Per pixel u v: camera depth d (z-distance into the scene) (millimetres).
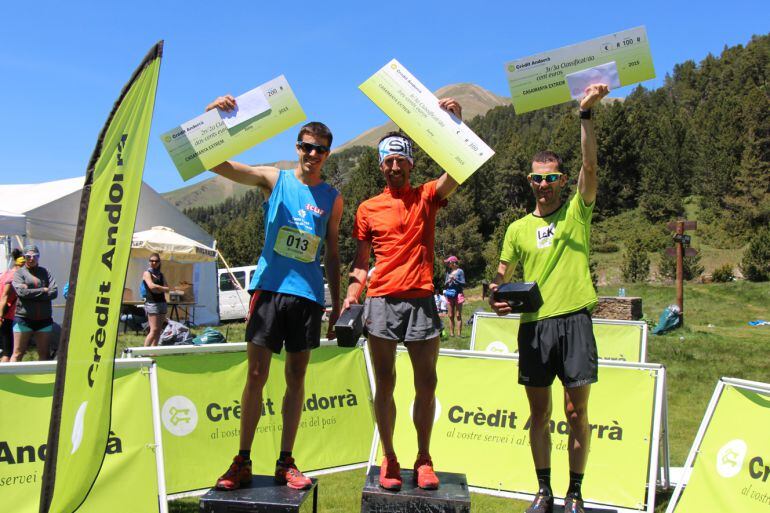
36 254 8359
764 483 3547
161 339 8664
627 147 86125
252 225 66688
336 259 3645
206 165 3346
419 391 3391
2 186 16609
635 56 3311
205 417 4766
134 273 16609
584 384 3508
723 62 130375
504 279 4016
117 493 3723
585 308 3611
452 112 3357
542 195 3799
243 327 17547
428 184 3465
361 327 3311
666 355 12000
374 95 3443
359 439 5484
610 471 4508
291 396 3506
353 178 78875
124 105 2959
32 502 3625
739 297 27406
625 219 80562
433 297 3406
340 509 4324
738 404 3879
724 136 80250
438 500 3148
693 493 3879
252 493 3244
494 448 4840
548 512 3662
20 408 3715
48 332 8414
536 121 156625
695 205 78625
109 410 2961
